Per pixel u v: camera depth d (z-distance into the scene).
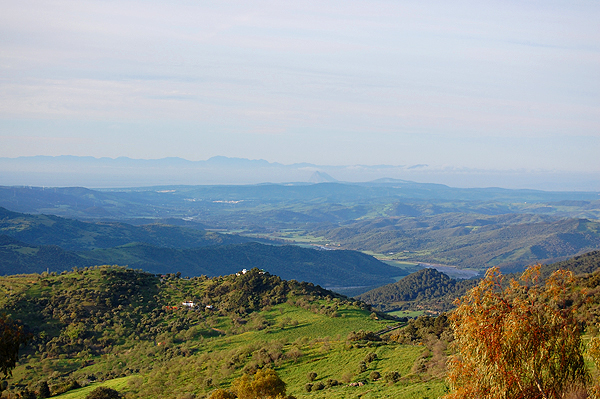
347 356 77.88
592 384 22.91
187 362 93.19
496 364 22.45
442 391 49.69
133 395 77.12
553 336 22.86
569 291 23.84
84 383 88.50
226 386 75.69
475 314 23.91
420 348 74.00
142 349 107.81
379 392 55.81
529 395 22.28
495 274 24.84
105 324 119.62
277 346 88.75
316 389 64.81
